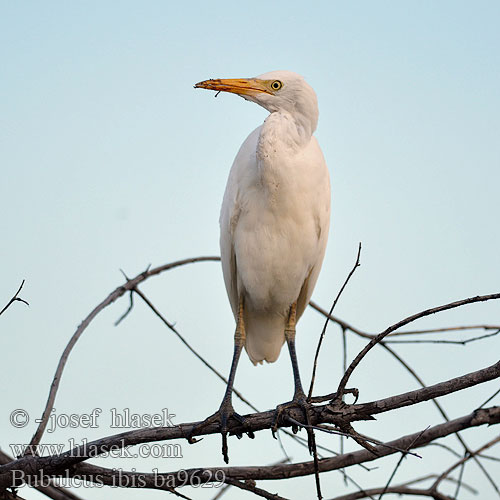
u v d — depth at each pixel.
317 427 6.59
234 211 10.23
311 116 9.82
